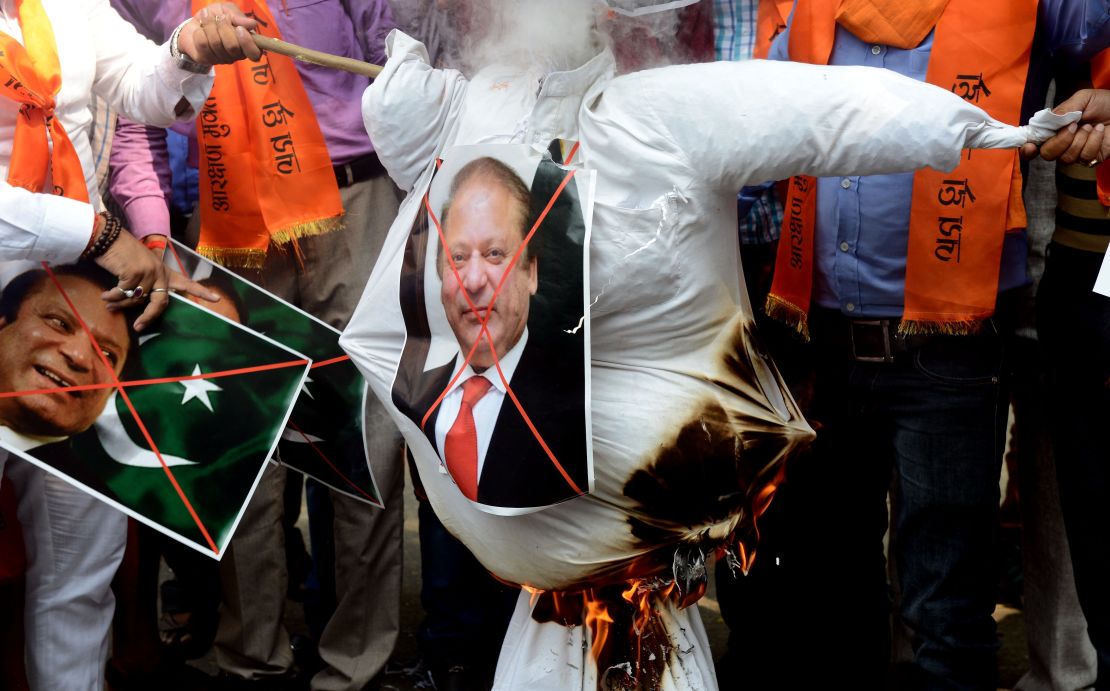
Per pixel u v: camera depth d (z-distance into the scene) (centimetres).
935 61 278
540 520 238
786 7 334
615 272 228
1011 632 384
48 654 292
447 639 357
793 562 319
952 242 281
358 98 344
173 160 371
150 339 272
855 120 221
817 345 308
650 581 246
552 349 224
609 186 230
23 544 289
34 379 263
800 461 310
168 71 287
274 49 278
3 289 263
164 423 270
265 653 357
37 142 264
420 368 239
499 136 241
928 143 223
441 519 260
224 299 285
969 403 288
